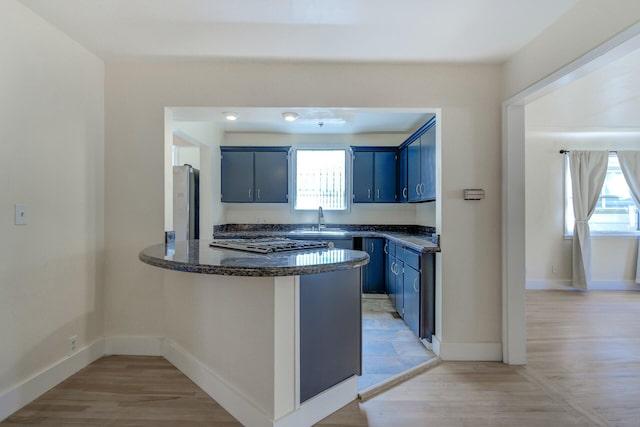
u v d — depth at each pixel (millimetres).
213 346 2006
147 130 2564
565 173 4773
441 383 2225
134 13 1907
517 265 2492
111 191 2570
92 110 2434
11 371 1844
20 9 1854
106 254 2576
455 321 2562
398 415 1864
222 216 4773
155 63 2553
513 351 2502
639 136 4762
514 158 2482
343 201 4957
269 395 1630
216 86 2555
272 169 4758
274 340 1606
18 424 1750
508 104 2461
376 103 2553
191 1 1782
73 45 2242
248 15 1914
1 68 1764
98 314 2516
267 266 1478
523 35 2123
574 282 4715
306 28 2051
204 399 1992
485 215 2561
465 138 2557
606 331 3215
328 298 1848
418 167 3834
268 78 2555
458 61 2496
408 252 3064
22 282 1903
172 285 2443
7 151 1804
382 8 1835
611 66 2521
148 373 2297
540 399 2039
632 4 1486
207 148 4230
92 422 1770
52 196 2096
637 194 4746
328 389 1857
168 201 2641
